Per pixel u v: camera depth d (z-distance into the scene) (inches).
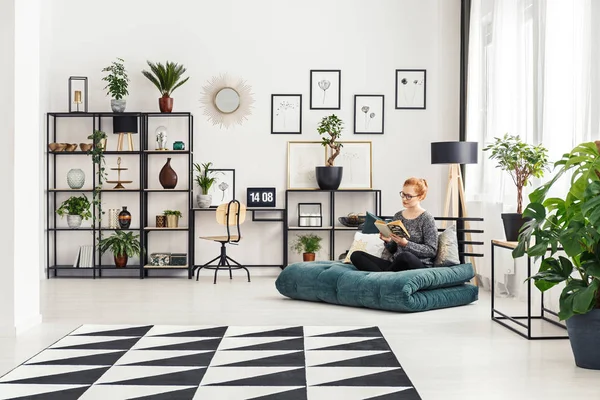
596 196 157.9
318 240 343.3
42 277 331.3
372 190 338.0
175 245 346.6
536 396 141.6
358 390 145.8
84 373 159.6
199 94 345.4
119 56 343.9
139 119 344.2
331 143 335.0
